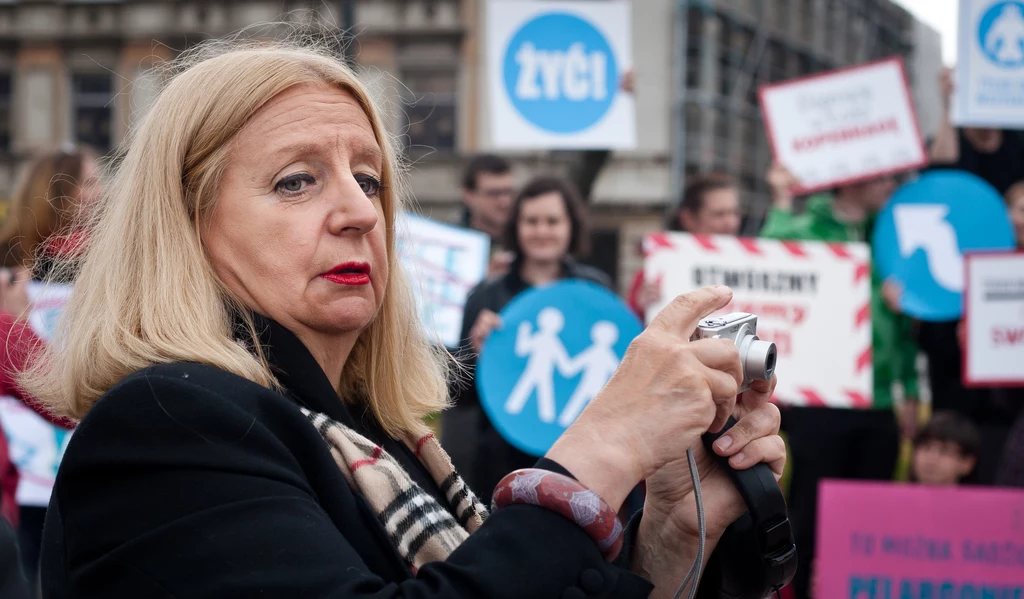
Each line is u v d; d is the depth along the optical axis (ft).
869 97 15.34
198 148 3.80
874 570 12.41
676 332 3.72
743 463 4.06
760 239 14.06
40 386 4.00
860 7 89.86
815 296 13.76
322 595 3.02
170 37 67.00
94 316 3.74
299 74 3.94
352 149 3.94
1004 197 17.66
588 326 12.19
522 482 3.34
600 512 3.27
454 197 65.82
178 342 3.55
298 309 3.77
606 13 16.20
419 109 66.44
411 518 3.71
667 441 3.48
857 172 15.34
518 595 3.10
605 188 67.46
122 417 3.23
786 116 15.61
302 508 3.22
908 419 16.06
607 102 16.19
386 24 66.23
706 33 70.33
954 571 12.29
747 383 3.99
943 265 15.26
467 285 14.61
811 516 14.39
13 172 68.59
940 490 12.37
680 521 4.16
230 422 3.27
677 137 67.72
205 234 3.84
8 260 10.41
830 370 13.71
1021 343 14.74
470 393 12.86
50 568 3.43
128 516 3.13
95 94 68.54
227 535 3.08
